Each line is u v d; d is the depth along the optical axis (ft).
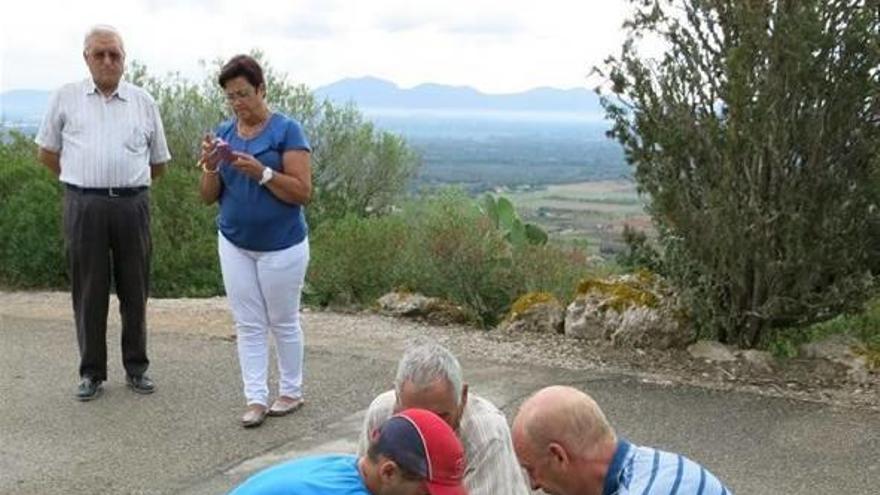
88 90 20.75
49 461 18.38
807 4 20.98
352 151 57.47
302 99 56.80
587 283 26.91
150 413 20.92
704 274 24.04
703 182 23.16
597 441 9.85
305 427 20.13
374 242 33.45
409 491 9.47
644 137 23.70
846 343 24.16
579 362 24.44
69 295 35.19
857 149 21.84
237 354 25.53
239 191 19.57
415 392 11.03
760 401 21.56
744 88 21.63
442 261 31.99
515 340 26.61
